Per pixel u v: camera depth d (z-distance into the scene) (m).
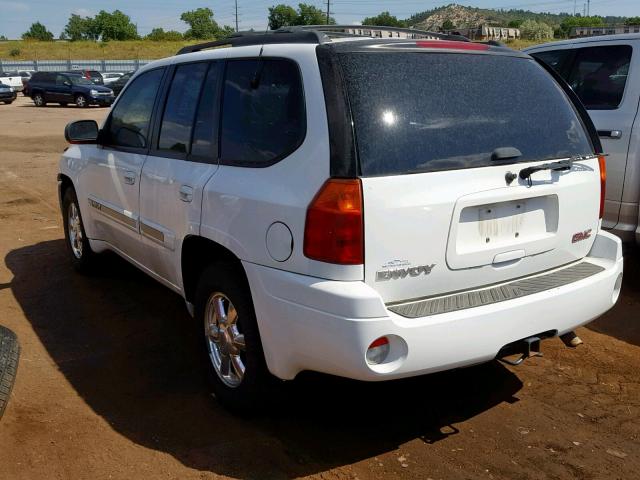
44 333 4.86
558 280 3.50
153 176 4.28
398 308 3.04
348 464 3.29
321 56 3.20
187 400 3.89
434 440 3.50
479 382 4.12
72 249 6.21
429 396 3.96
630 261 6.21
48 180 11.34
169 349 4.59
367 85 3.12
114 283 5.95
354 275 2.94
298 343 3.09
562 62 6.19
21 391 3.98
